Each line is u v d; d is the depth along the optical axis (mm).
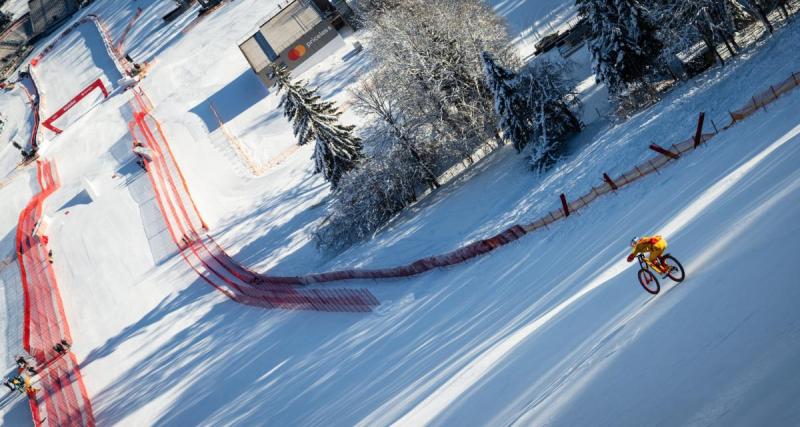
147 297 70938
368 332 40500
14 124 124125
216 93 95125
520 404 13141
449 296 36156
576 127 47938
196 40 111938
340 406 31625
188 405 50500
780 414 6492
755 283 9805
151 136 94625
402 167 55594
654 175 29375
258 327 55000
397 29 56125
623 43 44312
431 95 55031
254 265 64188
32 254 86438
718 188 19094
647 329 11508
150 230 80250
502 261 35250
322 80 82562
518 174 49031
